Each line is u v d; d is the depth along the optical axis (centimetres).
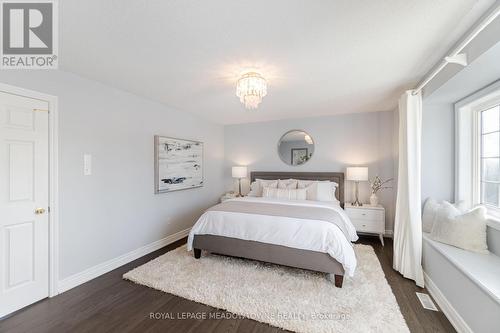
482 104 220
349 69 218
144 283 227
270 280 230
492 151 213
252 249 252
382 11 136
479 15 139
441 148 250
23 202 192
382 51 184
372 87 267
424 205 253
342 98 312
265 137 468
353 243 347
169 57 194
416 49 180
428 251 218
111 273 254
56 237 211
